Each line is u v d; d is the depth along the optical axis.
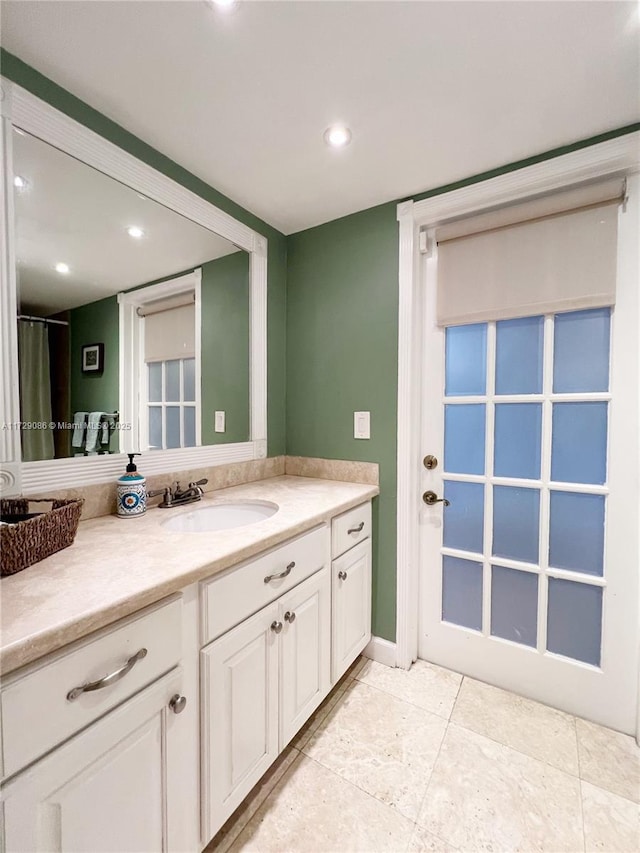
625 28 0.93
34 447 1.09
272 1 0.88
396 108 1.19
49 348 1.12
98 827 0.71
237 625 1.02
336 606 1.48
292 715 1.23
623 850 1.02
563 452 1.51
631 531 1.40
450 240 1.67
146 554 0.93
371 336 1.80
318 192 1.66
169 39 0.96
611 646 1.43
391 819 1.10
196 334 1.58
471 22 0.93
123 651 0.74
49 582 0.78
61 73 1.06
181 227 1.50
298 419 2.04
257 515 1.52
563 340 1.49
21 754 0.60
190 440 1.57
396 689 1.63
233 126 1.27
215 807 0.95
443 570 1.78
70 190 1.15
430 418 1.78
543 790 1.18
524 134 1.32
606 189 1.33
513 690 1.61
